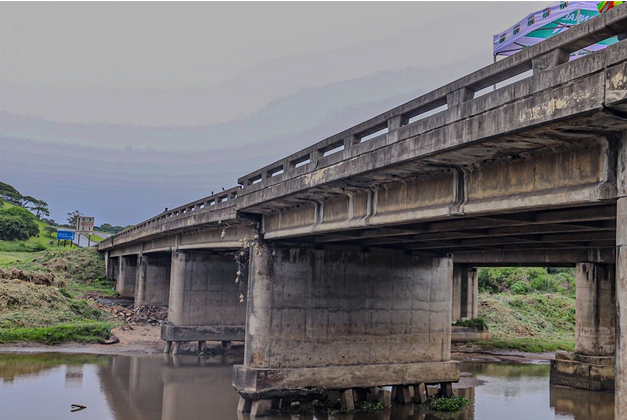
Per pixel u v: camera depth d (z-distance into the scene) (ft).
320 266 87.30
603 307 110.83
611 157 36.32
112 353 136.46
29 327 148.87
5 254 343.26
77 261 286.25
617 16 32.96
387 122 56.08
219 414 85.35
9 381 104.17
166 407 89.81
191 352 140.97
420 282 93.66
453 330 178.19
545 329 207.72
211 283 137.80
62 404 89.92
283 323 84.53
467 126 42.19
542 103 36.04
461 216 51.21
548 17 81.41
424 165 50.26
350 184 61.72
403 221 57.16
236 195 93.35
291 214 81.30
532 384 116.37
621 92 31.09
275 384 82.28
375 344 89.20
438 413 88.84
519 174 44.06
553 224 55.47
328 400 86.63
